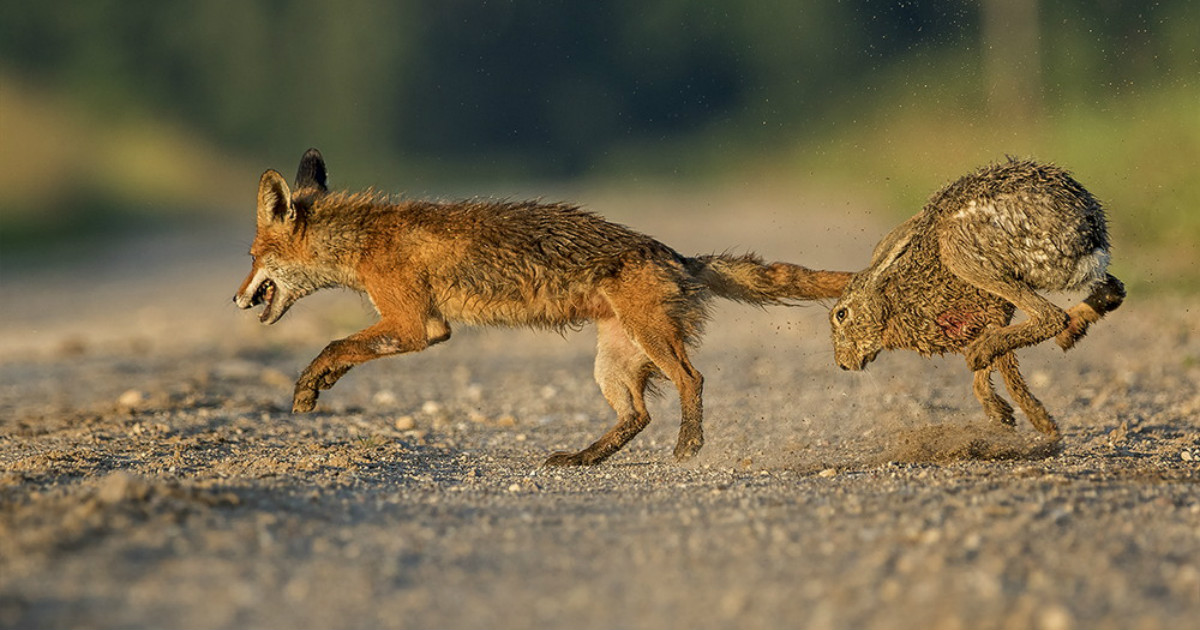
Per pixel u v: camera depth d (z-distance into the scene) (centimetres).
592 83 9819
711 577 800
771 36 9231
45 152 6525
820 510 952
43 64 7475
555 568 824
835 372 1931
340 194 1415
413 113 9712
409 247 1357
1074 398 1658
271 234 1397
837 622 714
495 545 878
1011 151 4209
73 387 2028
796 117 8569
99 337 2838
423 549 863
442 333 1395
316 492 1032
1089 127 3816
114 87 7556
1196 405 1538
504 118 9856
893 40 8225
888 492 1014
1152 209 2972
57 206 6169
